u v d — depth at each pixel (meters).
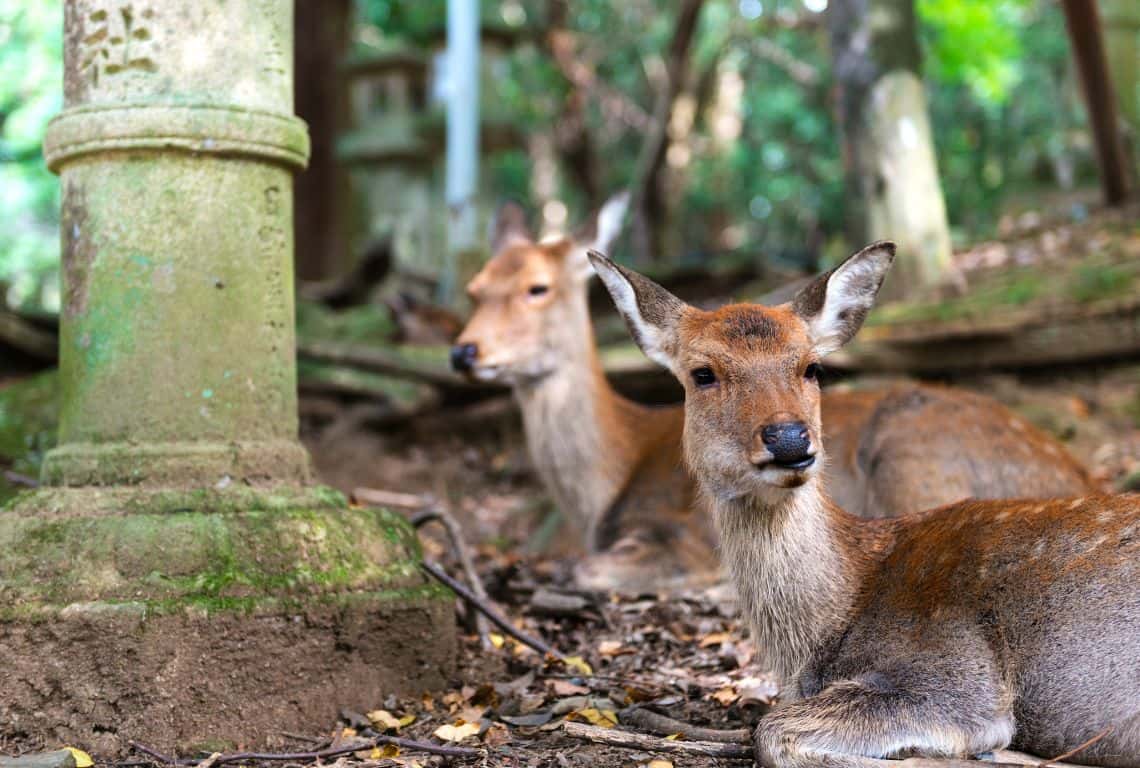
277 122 4.59
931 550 3.88
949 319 9.01
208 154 4.46
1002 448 6.00
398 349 10.75
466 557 5.54
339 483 9.54
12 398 8.91
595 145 21.42
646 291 4.37
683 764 3.81
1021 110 21.11
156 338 4.41
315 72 15.77
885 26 10.08
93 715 3.92
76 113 4.45
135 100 4.43
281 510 4.42
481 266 12.84
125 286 4.41
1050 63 20.31
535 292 7.25
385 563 4.57
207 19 4.52
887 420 6.22
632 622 5.82
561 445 7.25
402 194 18.45
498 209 8.30
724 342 4.05
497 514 9.07
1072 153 15.12
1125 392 8.65
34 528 4.15
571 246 7.38
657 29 22.98
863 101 10.16
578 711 4.33
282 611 4.16
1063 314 8.84
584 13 23.16
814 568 3.99
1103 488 7.13
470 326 7.28
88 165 4.46
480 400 10.57
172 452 4.39
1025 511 3.78
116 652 3.93
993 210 16.64
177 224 4.44
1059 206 13.23
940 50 15.69
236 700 4.09
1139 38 13.31
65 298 4.54
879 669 3.72
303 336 11.91
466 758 3.89
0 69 17.33
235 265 4.53
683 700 4.56
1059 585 3.54
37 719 3.90
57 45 17.56
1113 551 3.51
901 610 3.81
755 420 3.83
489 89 17.09
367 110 18.53
